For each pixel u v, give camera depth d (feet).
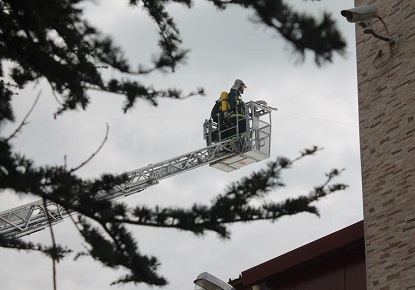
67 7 40.86
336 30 42.29
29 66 41.81
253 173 38.09
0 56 41.29
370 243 45.34
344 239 53.72
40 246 37.42
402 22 47.44
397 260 43.39
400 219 43.96
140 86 43.09
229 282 62.80
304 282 57.47
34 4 39.06
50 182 36.83
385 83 47.52
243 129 106.52
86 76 41.86
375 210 45.65
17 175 36.27
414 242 42.75
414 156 44.27
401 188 44.45
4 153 36.60
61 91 41.65
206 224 37.47
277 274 59.31
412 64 46.06
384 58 48.01
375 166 46.52
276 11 42.06
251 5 42.70
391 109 46.57
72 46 42.04
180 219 37.50
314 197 37.99
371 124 47.67
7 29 40.27
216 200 37.60
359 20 45.78
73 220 35.83
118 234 37.19
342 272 54.75
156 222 37.58
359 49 50.11
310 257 56.13
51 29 41.47
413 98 45.37
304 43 42.29
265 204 37.68
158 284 37.22
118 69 44.39
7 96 42.86
